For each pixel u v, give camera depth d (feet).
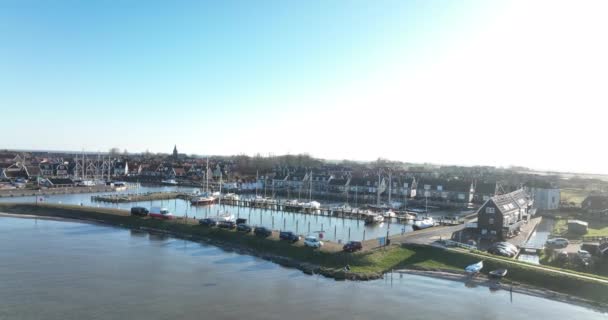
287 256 201.77
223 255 207.51
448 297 151.84
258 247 217.36
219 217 305.73
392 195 470.80
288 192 488.85
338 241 233.35
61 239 235.61
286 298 147.95
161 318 128.57
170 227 266.16
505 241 234.17
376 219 318.24
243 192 536.42
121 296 146.72
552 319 134.31
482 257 184.75
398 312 137.28
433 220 304.30
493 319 133.90
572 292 154.71
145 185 638.12
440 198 444.14
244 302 143.43
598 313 139.44
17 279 161.58
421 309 140.36
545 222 316.40
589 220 314.14
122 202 417.90
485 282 168.04
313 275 176.24
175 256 203.51
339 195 486.38
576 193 544.21
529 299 151.33
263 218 335.88
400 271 181.16
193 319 128.47
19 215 309.83
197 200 413.39
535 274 167.22
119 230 268.41
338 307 140.56
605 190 549.54
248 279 169.27
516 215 273.13
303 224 309.42
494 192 422.00
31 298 142.20
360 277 170.81
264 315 132.57
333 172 641.40
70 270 175.52
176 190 557.74
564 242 216.74
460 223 295.69
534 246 214.07
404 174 591.37
